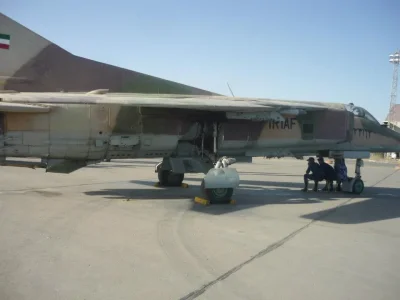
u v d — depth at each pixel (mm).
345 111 11836
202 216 7762
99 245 5504
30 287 3965
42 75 9672
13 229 6258
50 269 4488
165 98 9148
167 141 10031
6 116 8789
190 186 12617
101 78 10148
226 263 4883
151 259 4945
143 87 10430
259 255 5246
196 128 10344
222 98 10688
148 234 6180
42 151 9039
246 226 6953
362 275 4582
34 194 9828
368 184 15062
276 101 11234
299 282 4312
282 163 29328
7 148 8820
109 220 7121
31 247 5316
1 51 9250
